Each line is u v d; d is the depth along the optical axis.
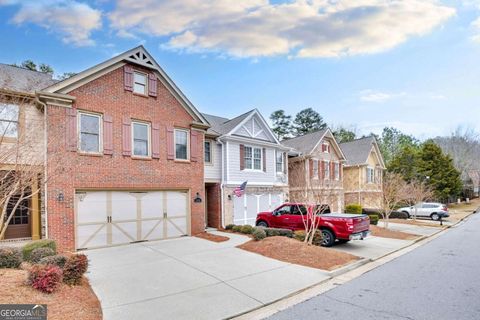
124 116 12.09
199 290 6.45
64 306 5.10
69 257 6.83
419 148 51.19
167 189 13.34
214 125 18.47
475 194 58.22
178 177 13.74
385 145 59.31
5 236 10.29
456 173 39.62
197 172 14.59
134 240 12.07
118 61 11.93
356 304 5.70
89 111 11.11
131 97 12.37
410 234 15.58
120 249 10.77
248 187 17.81
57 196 10.09
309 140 25.08
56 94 10.21
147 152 12.84
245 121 17.80
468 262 9.34
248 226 14.56
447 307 5.52
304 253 9.31
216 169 16.64
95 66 11.25
